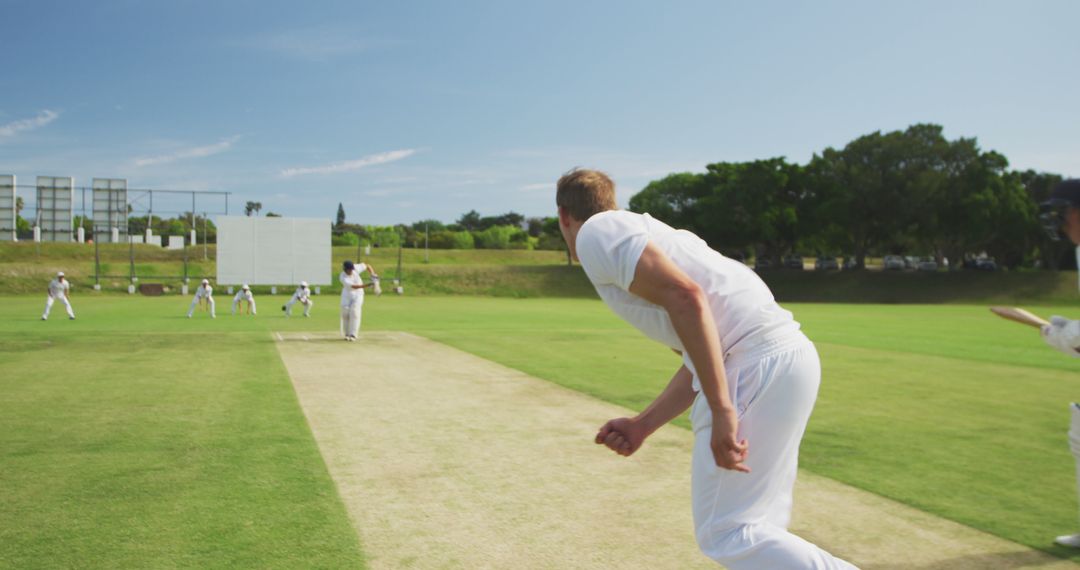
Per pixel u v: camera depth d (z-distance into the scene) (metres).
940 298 54.12
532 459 5.43
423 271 52.91
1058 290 54.06
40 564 3.34
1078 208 3.21
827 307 41.75
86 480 4.78
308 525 3.93
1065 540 3.71
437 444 5.91
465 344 14.73
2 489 4.56
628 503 4.38
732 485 2.11
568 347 14.23
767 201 58.62
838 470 5.20
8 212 51.44
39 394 8.24
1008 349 14.77
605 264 2.11
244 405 7.62
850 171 57.59
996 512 4.25
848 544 3.72
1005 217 56.16
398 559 3.45
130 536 3.73
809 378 2.14
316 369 10.62
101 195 52.00
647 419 2.44
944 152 56.56
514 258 77.12
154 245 56.34
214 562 3.38
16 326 18.20
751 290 2.19
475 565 3.38
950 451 5.80
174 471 5.02
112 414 7.09
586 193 2.35
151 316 23.02
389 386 9.04
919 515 4.19
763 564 2.05
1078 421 3.51
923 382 9.82
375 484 4.75
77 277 43.34
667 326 2.20
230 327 18.77
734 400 2.09
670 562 3.45
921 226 58.41
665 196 65.62
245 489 4.60
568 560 3.46
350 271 15.19
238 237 41.66
